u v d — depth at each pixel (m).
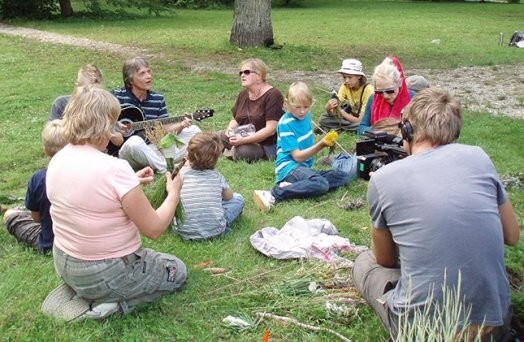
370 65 13.28
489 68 12.60
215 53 14.43
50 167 3.21
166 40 16.78
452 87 10.67
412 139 2.90
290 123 5.25
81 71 5.42
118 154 5.77
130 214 3.15
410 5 32.59
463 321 2.63
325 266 3.79
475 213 2.62
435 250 2.62
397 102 5.74
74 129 3.13
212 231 4.29
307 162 5.48
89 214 3.09
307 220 4.44
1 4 22.52
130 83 5.89
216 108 8.87
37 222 4.20
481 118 8.08
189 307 3.44
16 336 3.17
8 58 13.89
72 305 3.34
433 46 16.20
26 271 3.82
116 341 3.18
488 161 2.78
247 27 15.30
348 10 29.09
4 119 8.54
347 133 7.10
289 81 11.24
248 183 5.64
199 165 4.34
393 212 2.75
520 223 4.62
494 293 2.65
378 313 3.04
